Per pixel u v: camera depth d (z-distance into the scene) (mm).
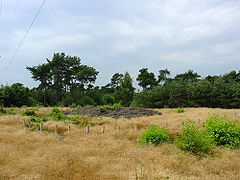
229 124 8930
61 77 61844
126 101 51438
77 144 8477
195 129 8094
